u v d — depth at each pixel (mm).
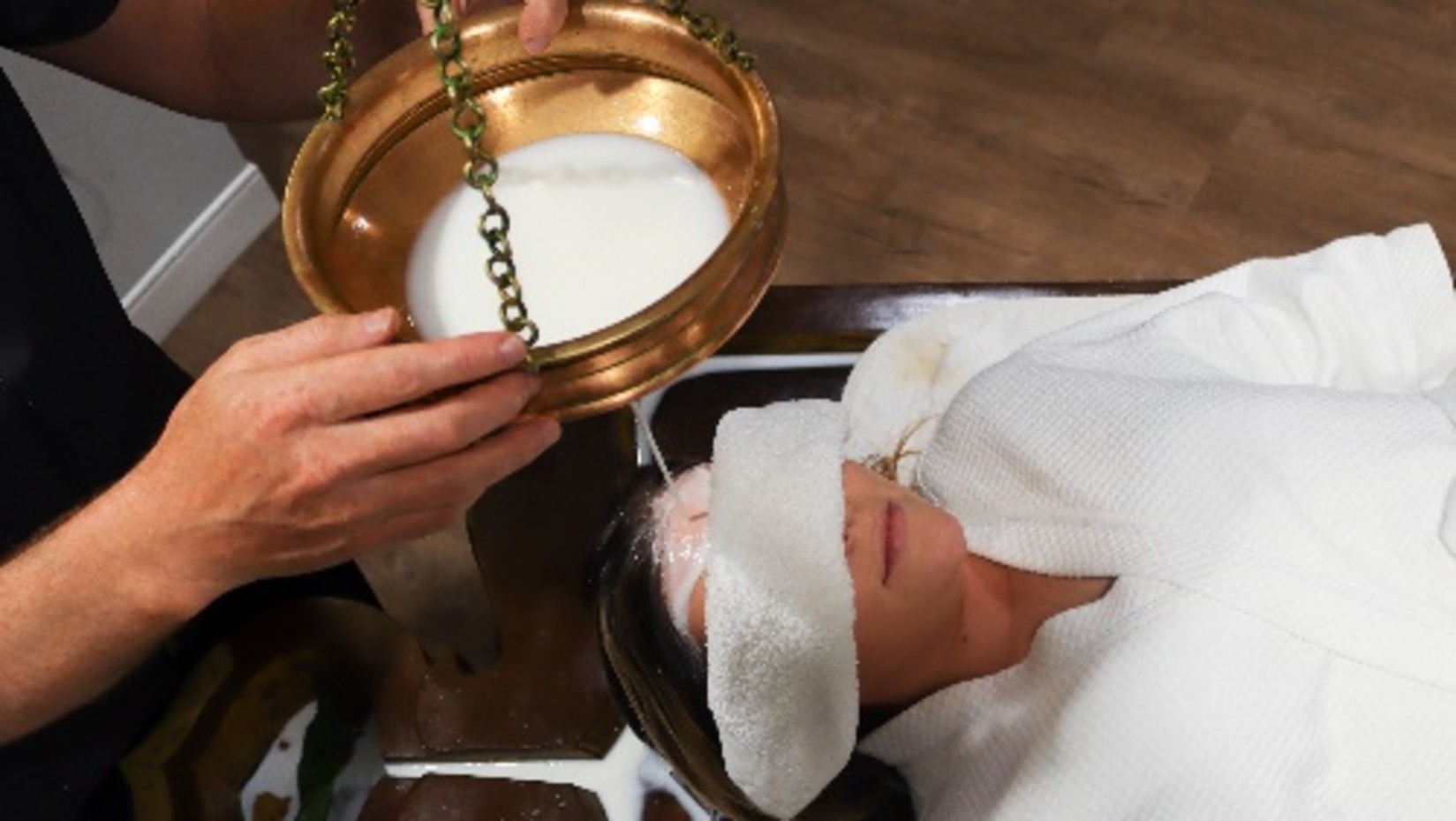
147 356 1104
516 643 1050
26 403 940
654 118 702
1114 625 956
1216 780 895
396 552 979
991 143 1937
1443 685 891
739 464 954
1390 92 1906
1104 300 1210
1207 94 1935
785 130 1984
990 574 1052
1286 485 964
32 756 932
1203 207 1850
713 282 580
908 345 1194
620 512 1015
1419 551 933
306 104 1048
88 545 702
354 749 1045
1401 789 884
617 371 586
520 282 657
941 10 2059
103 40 971
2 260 926
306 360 574
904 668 998
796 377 1197
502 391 569
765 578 909
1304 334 1170
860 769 1070
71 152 1724
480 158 578
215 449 594
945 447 1118
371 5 952
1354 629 909
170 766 942
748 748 940
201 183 1925
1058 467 1032
